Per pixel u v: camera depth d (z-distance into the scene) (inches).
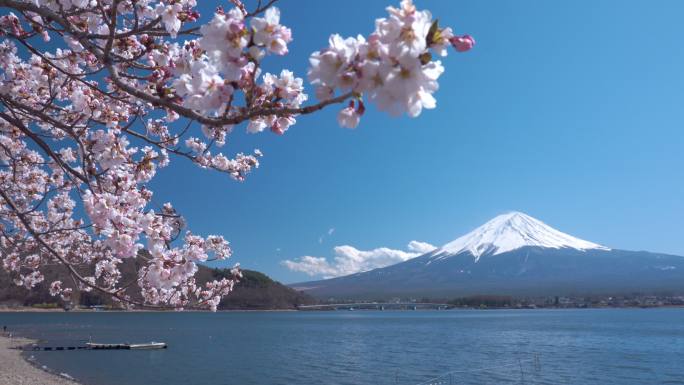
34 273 405.4
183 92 137.2
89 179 228.8
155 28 224.2
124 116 281.3
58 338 2982.3
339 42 98.7
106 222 197.2
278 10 115.6
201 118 129.4
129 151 271.0
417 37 92.5
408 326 4906.5
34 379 1373.0
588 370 1765.5
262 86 149.9
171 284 209.3
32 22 229.1
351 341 3024.1
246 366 1855.3
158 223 217.9
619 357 2155.5
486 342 2938.0
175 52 209.2
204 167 339.6
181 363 1924.2
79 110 247.4
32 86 288.5
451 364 1919.3
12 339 2802.7
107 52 162.9
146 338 3189.0
